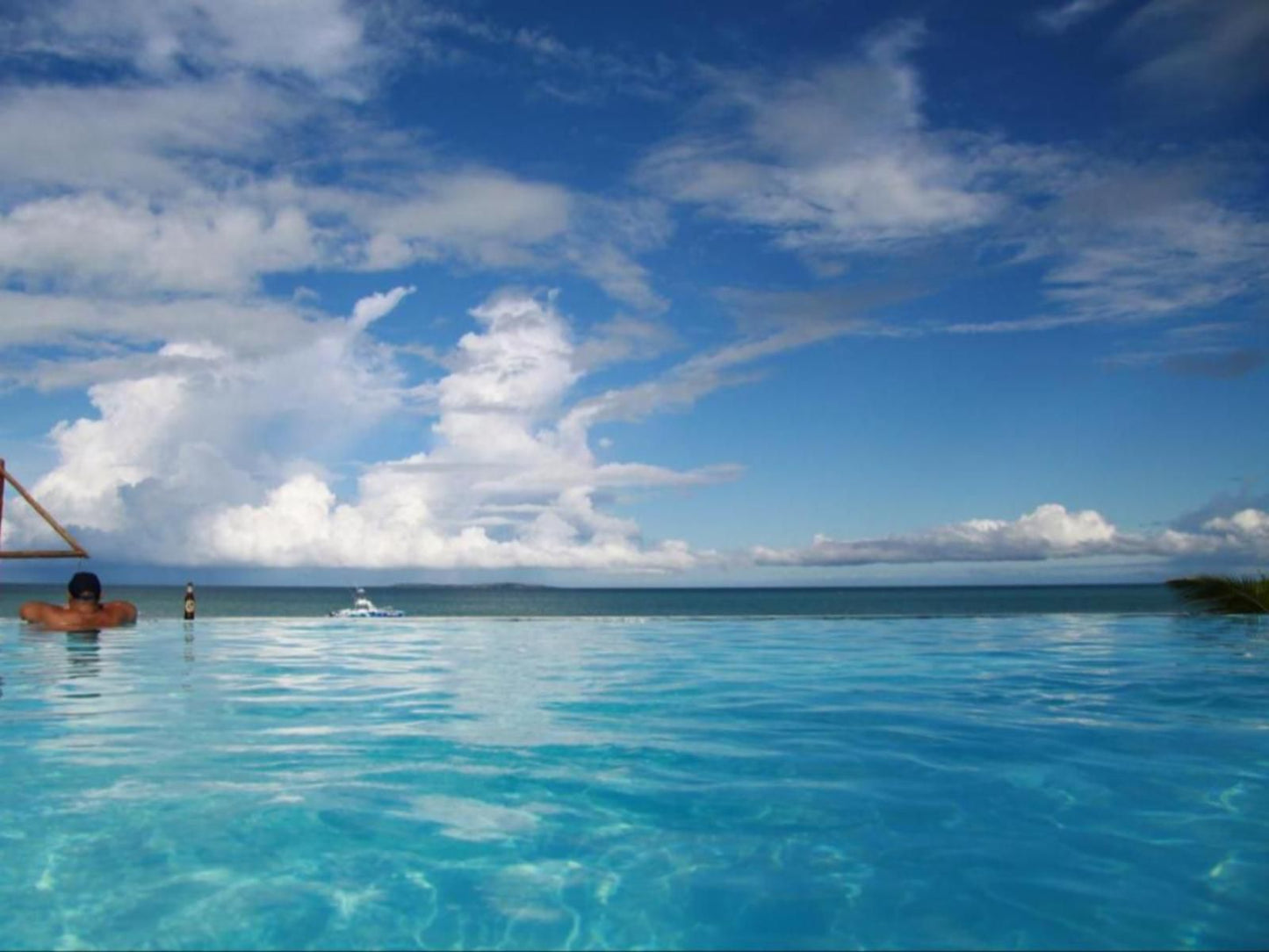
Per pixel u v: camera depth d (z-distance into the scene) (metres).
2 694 8.70
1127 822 4.82
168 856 4.31
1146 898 3.85
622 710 8.01
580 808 5.05
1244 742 6.60
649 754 6.29
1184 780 5.61
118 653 12.10
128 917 3.65
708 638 14.66
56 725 7.20
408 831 4.67
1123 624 16.56
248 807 5.04
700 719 7.51
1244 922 3.62
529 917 3.68
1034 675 9.92
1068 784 5.50
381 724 7.33
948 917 3.68
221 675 10.06
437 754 6.26
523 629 16.77
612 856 4.33
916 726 7.20
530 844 4.50
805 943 3.45
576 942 3.45
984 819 4.86
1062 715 7.64
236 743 6.61
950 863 4.25
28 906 3.75
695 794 5.31
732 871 4.15
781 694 8.79
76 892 3.89
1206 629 15.53
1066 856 4.34
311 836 4.59
